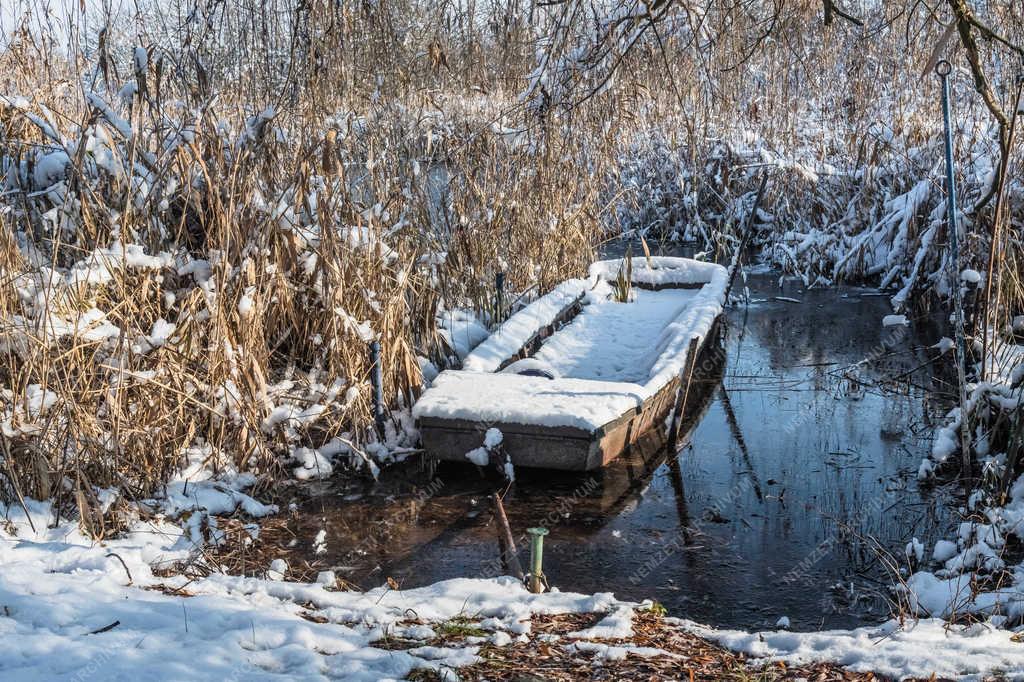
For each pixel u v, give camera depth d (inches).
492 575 208.4
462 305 375.2
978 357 327.3
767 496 253.8
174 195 265.6
